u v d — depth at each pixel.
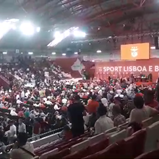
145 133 3.10
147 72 28.69
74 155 2.99
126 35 34.91
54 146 5.81
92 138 4.22
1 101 17.03
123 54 28.73
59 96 18.17
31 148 4.78
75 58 38.88
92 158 2.41
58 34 34.22
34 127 10.05
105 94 14.08
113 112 5.44
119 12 33.53
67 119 10.25
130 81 28.80
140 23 35.91
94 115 7.07
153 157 2.09
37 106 13.87
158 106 5.10
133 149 2.84
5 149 6.74
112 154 2.55
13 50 37.62
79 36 38.03
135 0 30.39
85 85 26.22
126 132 3.90
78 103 6.35
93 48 41.72
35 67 38.00
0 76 31.59
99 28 37.81
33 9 26.91
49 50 41.75
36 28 29.16
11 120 10.27
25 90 23.31
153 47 32.56
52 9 28.66
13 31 30.52
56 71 38.75
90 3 29.22
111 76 32.19
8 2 24.64
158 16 34.22
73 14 31.94
